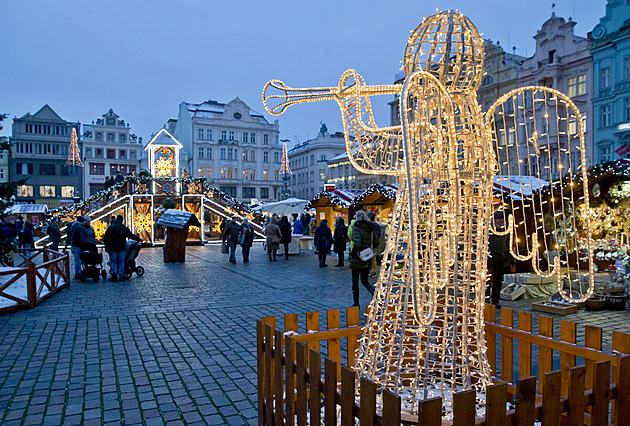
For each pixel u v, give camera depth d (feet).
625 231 34.94
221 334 19.69
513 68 90.63
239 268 44.45
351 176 172.35
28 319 22.58
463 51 8.63
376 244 25.86
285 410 9.11
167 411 11.93
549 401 6.79
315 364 7.75
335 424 7.30
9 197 33.32
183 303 26.68
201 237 79.82
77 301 27.37
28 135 179.11
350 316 11.68
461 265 9.27
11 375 14.67
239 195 224.53
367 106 10.26
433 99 8.96
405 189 9.14
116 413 11.84
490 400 6.24
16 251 32.40
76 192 186.91
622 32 75.51
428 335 8.68
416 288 6.61
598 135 79.00
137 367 15.40
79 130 193.16
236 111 224.94
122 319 22.57
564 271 32.17
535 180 36.40
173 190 78.02
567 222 34.24
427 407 5.82
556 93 9.10
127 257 37.17
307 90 10.21
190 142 216.95
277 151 233.35
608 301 24.09
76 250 37.88
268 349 9.66
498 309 23.82
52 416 11.68
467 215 9.21
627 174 31.35
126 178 75.51
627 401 7.73
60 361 16.07
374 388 6.44
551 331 10.16
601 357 8.80
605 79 78.74
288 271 41.91
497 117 84.84
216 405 12.28
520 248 33.14
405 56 9.11
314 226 79.51
